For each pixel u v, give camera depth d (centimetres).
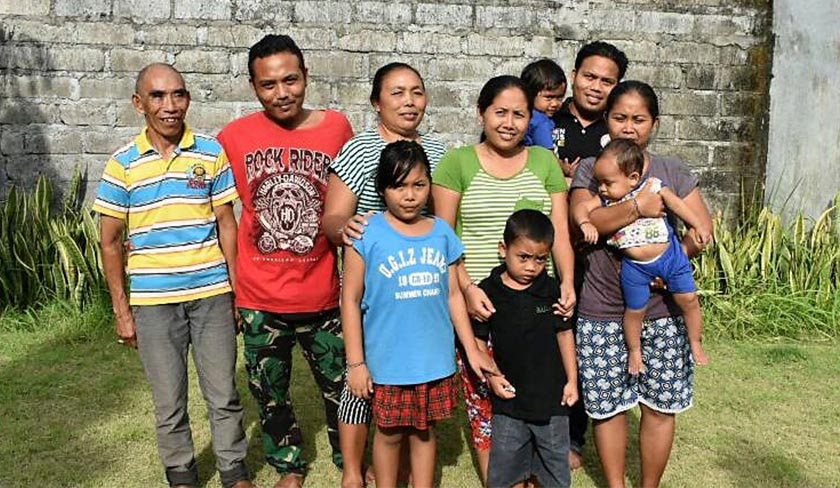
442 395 315
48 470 373
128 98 618
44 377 485
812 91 668
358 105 636
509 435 315
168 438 335
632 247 303
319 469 379
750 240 632
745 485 371
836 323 593
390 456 325
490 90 324
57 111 613
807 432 428
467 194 328
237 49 622
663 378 318
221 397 338
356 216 316
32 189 616
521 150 338
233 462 342
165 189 323
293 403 461
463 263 325
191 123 624
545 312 314
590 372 325
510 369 314
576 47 650
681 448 407
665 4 655
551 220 331
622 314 321
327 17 627
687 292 307
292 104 331
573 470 382
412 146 306
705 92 665
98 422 426
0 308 586
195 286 329
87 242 586
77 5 608
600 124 395
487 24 641
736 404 462
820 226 636
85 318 563
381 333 311
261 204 336
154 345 327
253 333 343
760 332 591
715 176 674
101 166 623
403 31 634
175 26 616
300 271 338
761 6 662
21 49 605
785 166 673
